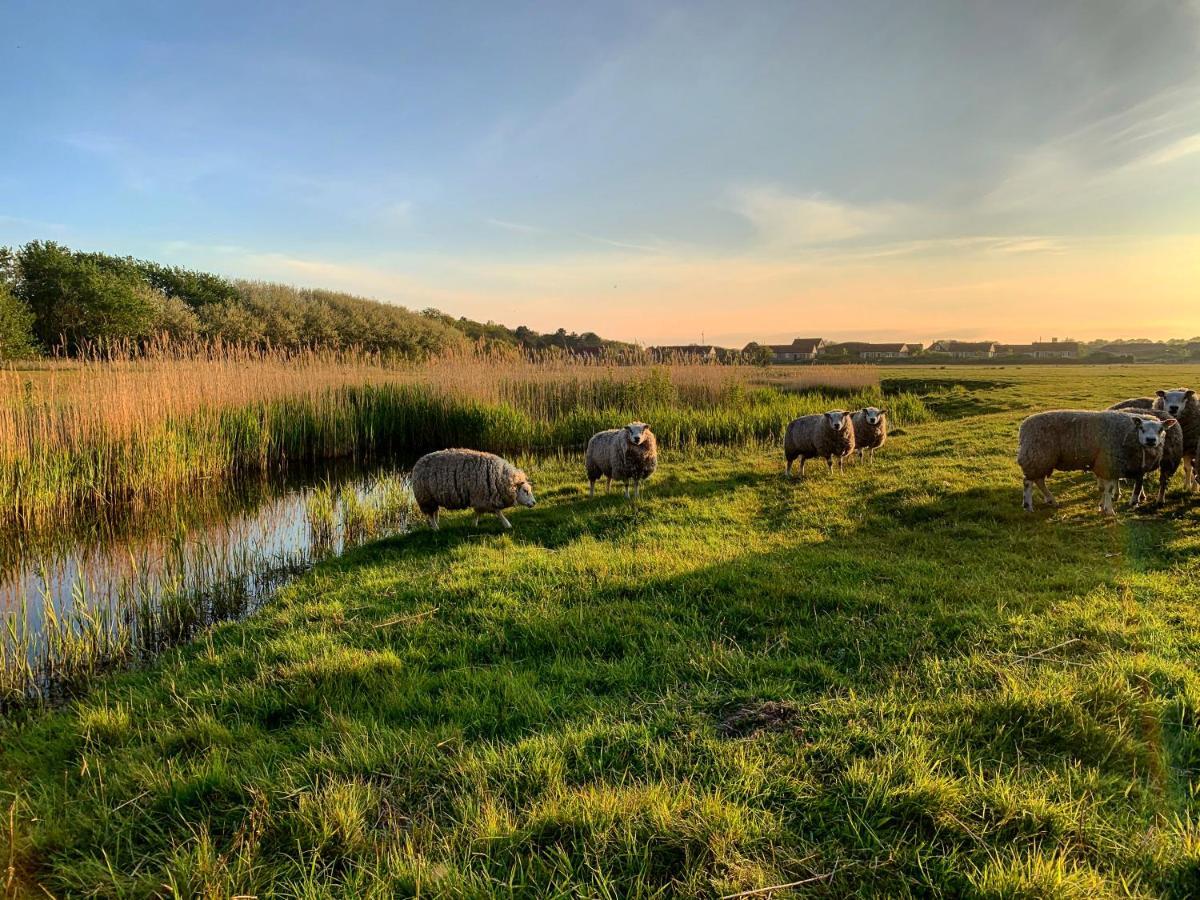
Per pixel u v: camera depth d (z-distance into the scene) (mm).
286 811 3145
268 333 40375
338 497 12016
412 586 6410
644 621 5277
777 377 27641
